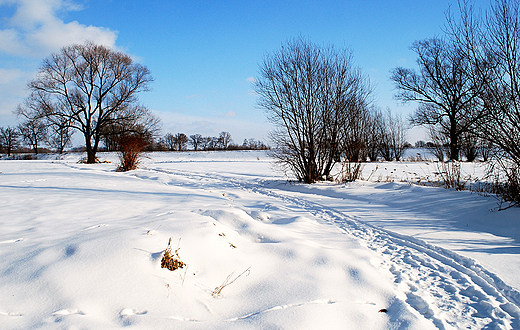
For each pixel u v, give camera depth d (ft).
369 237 19.03
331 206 29.04
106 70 111.96
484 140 25.93
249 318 8.79
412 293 11.62
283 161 47.70
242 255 12.99
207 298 9.64
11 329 6.92
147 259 10.52
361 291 11.22
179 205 23.91
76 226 15.78
